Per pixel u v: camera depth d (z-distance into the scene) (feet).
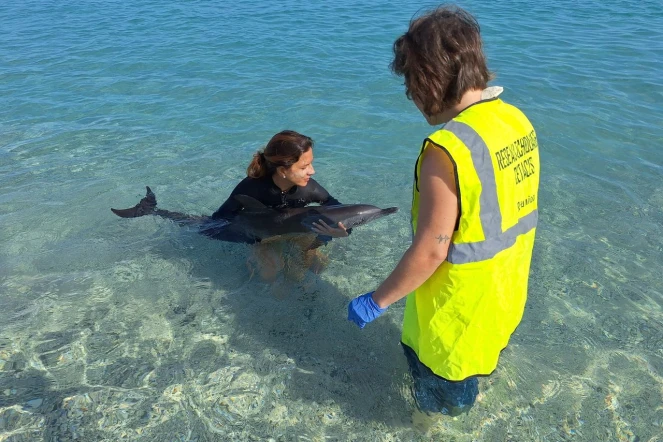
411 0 46.88
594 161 18.67
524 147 7.16
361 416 9.80
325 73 27.81
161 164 19.07
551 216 15.71
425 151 6.65
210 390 10.29
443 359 8.27
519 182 7.14
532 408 9.87
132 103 24.44
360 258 14.46
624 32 34.58
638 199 16.43
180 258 14.35
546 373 10.64
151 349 11.29
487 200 6.70
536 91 24.63
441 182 6.49
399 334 11.80
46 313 12.20
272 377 10.64
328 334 11.82
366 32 35.94
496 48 31.58
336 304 12.78
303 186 13.41
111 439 9.24
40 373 10.56
